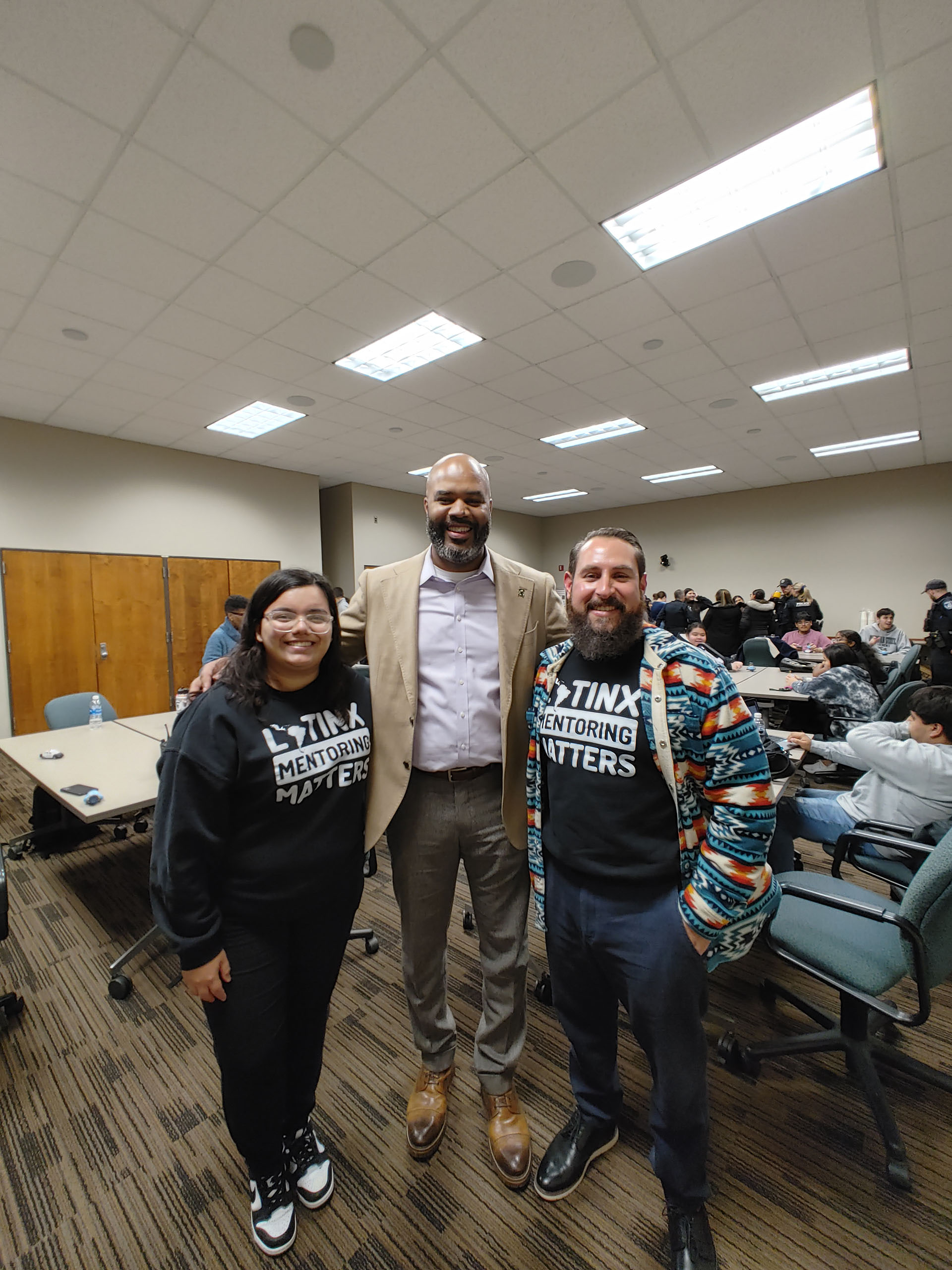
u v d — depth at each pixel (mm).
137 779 2168
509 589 1219
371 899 2355
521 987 1238
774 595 7508
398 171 2203
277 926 1013
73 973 1900
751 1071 1413
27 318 3244
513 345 3773
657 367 4180
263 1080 991
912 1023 1120
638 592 1011
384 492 8266
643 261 2881
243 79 1798
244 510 6590
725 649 6848
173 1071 1481
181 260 2746
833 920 1363
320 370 4086
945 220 2576
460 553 1140
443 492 1134
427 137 2041
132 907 2316
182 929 904
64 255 2678
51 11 1585
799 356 4051
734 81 1858
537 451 6492
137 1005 1741
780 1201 1120
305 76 1793
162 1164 1228
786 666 5926
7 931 1521
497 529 10516
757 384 4566
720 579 9453
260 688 990
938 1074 1328
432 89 1851
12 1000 1691
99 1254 1059
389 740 1155
